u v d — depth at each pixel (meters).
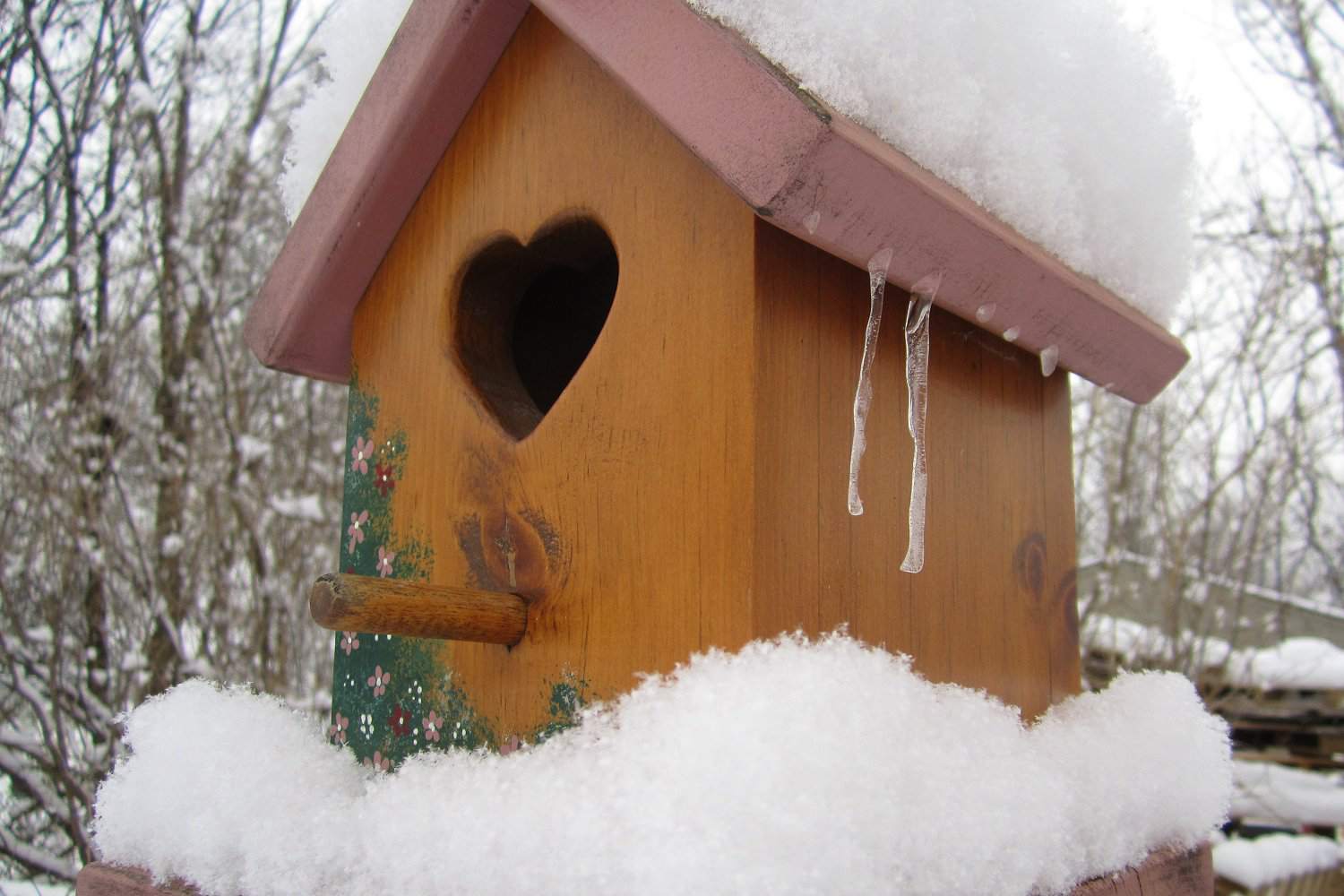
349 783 0.96
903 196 0.76
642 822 0.64
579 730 0.82
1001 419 1.09
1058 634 1.13
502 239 1.03
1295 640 5.77
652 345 0.86
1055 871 0.80
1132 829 0.95
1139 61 1.18
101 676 3.05
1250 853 3.51
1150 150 1.16
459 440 1.02
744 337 0.80
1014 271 0.88
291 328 1.18
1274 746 5.09
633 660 0.83
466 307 1.08
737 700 0.69
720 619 0.78
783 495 0.80
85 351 3.23
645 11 0.79
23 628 2.97
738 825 0.62
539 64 1.01
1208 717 1.09
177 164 3.55
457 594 0.85
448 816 0.75
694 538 0.81
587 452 0.89
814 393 0.85
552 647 0.89
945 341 1.02
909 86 0.82
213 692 1.04
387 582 0.81
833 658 0.74
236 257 3.99
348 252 1.12
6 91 3.33
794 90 0.70
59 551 3.02
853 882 0.61
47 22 3.37
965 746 0.78
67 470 3.09
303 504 3.46
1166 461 4.97
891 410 0.93
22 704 3.21
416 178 1.09
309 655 3.67
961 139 0.87
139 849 0.96
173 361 3.40
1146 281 1.14
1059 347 1.00
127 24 3.50
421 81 1.02
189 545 3.27
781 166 0.70
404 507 1.06
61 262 3.24
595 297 1.30
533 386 1.25
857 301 0.91
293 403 4.07
